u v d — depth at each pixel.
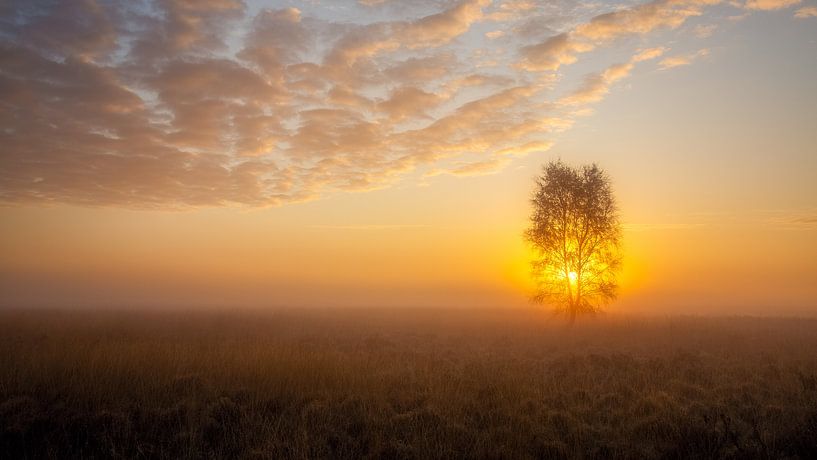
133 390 10.39
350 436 8.03
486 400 10.41
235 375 11.98
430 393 10.79
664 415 9.14
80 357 12.84
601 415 9.59
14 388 10.01
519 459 7.10
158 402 9.70
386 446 7.54
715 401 10.31
